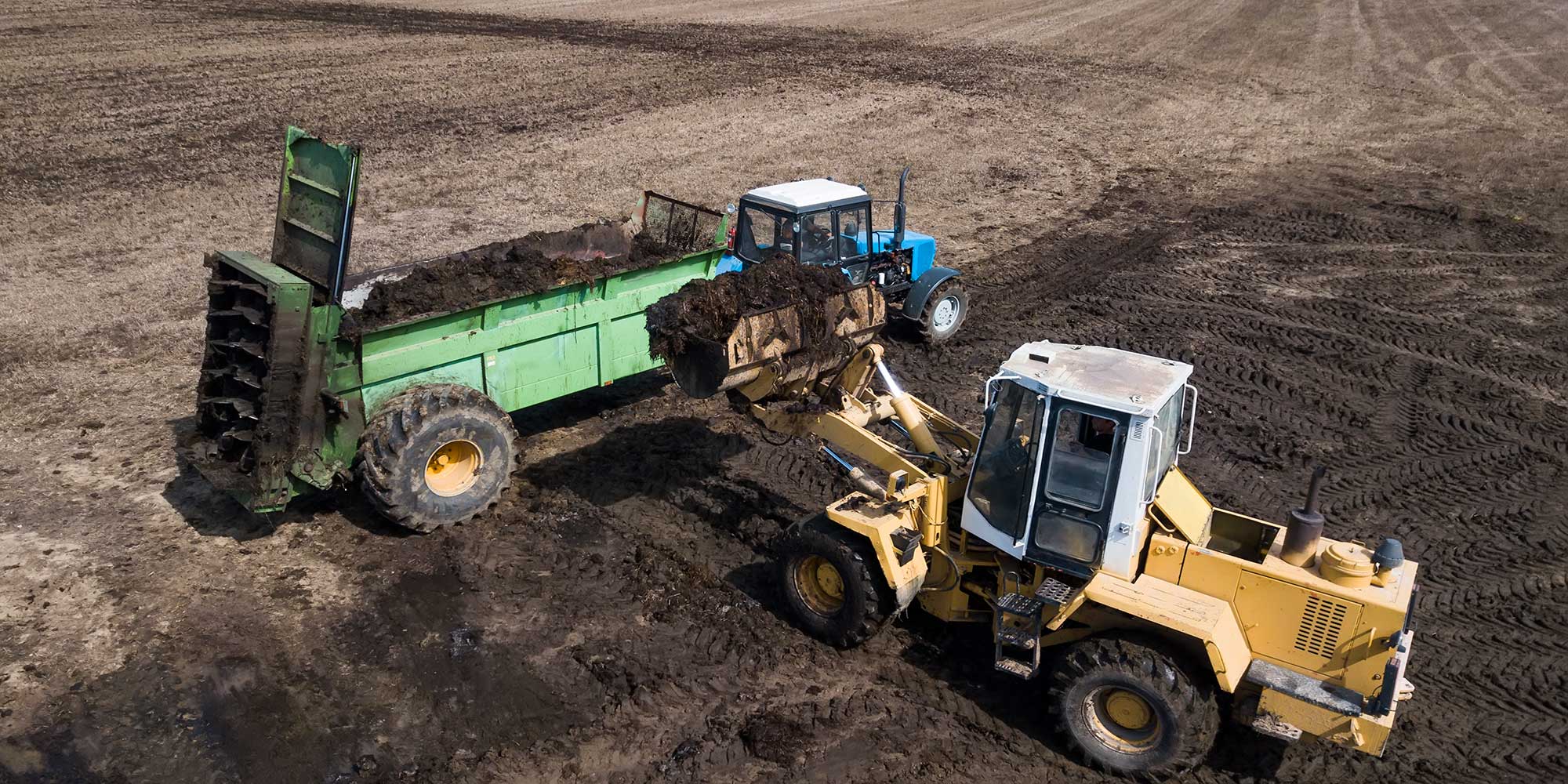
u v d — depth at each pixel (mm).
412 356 8977
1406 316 14711
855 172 21828
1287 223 19344
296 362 8359
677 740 6824
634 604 8227
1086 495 6543
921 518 7457
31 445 10438
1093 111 27812
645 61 32094
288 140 9461
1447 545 9188
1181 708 6207
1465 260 17188
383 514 8820
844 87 29312
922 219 19109
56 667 7336
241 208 18484
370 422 8852
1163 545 6547
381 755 6652
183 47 32250
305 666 7422
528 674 7398
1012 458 6844
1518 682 7488
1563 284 16078
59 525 9047
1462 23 41156
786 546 7797
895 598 7379
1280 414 11742
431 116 25344
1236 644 6254
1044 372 6688
